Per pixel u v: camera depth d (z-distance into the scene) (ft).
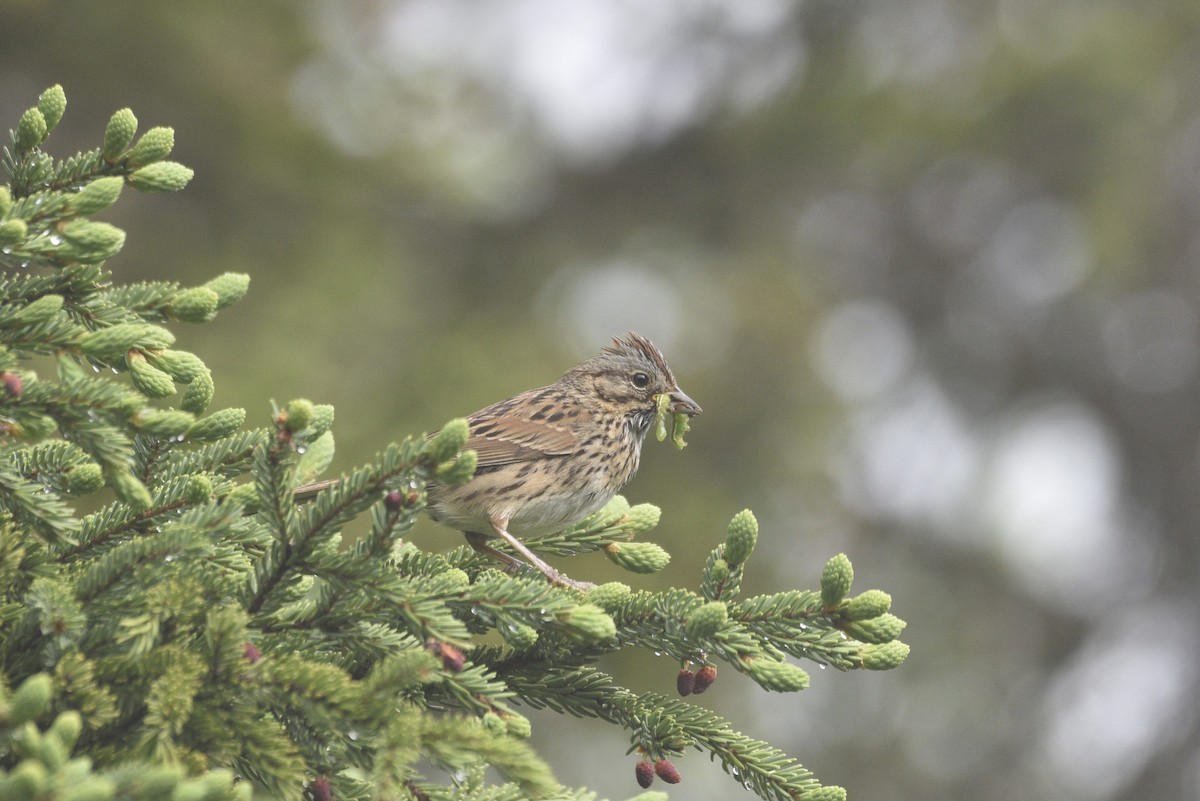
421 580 12.25
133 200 49.55
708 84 76.33
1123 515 87.76
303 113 53.06
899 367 84.33
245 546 13.26
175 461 13.42
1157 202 79.46
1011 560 79.36
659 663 44.88
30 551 11.29
